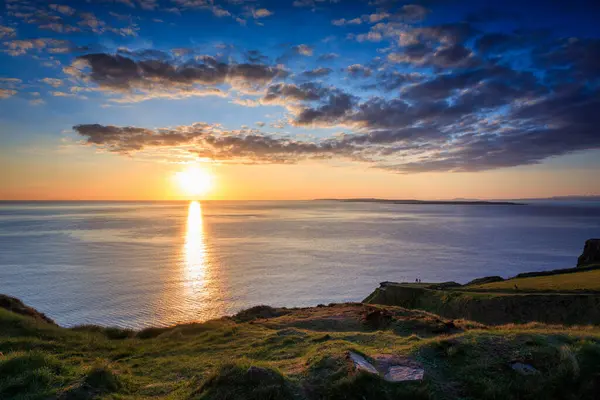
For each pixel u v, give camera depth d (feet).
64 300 230.07
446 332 70.03
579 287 153.28
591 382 34.58
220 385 37.37
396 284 217.36
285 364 46.29
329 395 35.12
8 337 70.79
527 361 39.34
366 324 84.53
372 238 603.67
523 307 140.05
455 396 35.76
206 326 98.43
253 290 267.18
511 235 655.76
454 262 390.21
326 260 395.34
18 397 36.42
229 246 494.59
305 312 111.55
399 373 38.55
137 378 49.80
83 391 38.65
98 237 570.05
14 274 300.81
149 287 266.36
